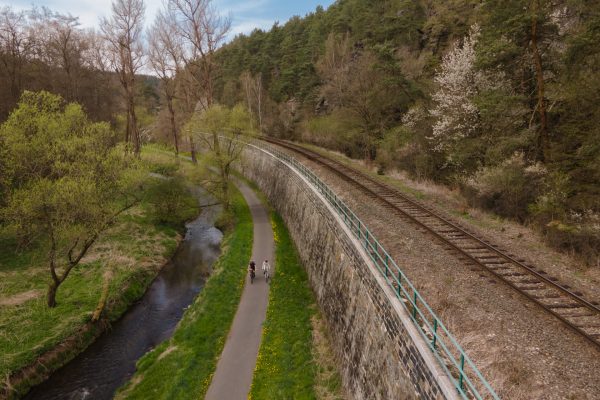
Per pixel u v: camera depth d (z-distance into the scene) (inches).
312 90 2301.9
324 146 1878.7
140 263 1009.5
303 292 819.4
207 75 1461.6
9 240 1003.9
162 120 2380.7
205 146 1477.6
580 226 560.4
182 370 590.6
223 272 919.7
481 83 887.7
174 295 911.7
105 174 837.2
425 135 1132.5
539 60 691.4
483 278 478.3
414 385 329.7
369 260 492.4
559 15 703.1
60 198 711.1
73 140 790.5
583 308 402.6
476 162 883.4
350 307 550.9
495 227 682.8
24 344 661.3
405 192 957.2
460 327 376.8
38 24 1509.6
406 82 1309.1
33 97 800.3
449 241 597.3
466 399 253.1
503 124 777.6
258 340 666.8
